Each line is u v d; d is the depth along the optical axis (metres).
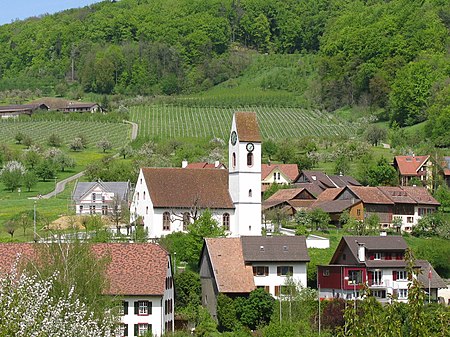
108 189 197.50
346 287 129.25
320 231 165.62
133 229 154.75
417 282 47.88
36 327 54.81
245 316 115.44
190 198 153.75
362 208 176.88
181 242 137.38
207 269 127.06
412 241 164.00
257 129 154.38
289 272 128.12
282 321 106.94
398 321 47.56
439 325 47.62
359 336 47.75
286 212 180.88
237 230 153.62
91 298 78.38
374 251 131.88
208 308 124.81
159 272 111.06
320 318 110.62
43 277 76.56
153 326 108.69
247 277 124.31
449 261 146.50
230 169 156.12
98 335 61.69
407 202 180.12
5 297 55.00
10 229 163.50
